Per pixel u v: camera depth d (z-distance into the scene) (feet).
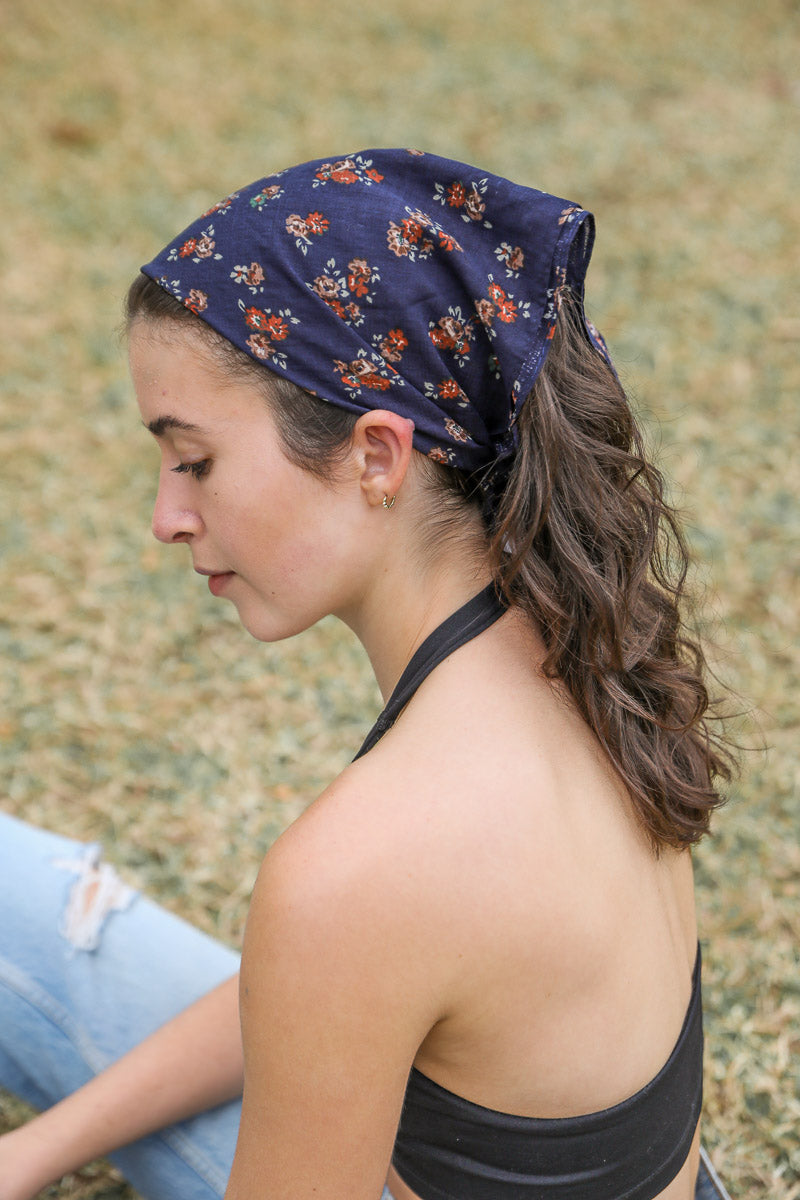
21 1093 9.16
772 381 21.44
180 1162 8.03
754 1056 10.82
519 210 5.32
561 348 5.53
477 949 4.90
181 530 5.69
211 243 5.28
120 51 33.94
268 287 5.21
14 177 28.37
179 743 14.96
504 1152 5.56
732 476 19.07
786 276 24.35
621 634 5.55
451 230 5.41
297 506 5.46
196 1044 7.85
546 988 5.15
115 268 25.41
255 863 13.26
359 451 5.40
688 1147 6.19
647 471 5.83
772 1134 10.18
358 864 4.81
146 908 9.09
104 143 29.91
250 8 36.76
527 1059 5.30
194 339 5.32
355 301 5.22
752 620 16.39
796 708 14.75
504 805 5.02
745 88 32.30
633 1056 5.57
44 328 23.44
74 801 14.21
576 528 5.56
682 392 21.16
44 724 15.24
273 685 15.75
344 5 37.17
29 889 8.93
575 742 5.55
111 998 8.60
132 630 16.79
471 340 5.36
